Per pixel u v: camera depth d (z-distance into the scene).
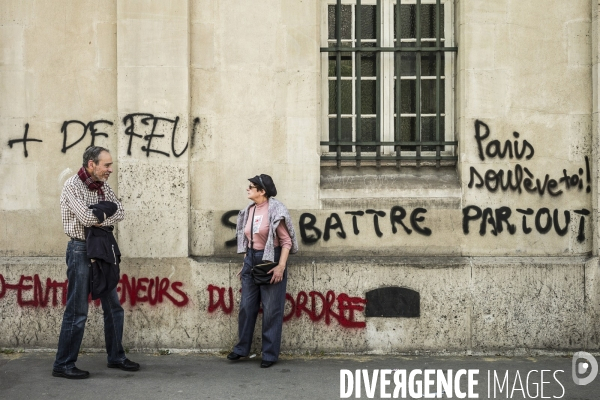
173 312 5.94
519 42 6.00
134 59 5.92
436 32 6.21
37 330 5.94
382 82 6.29
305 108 6.02
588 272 5.86
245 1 6.01
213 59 6.02
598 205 5.88
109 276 5.06
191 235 6.04
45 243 6.05
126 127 5.94
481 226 6.01
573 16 5.98
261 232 5.50
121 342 5.44
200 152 6.03
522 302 5.89
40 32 6.02
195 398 4.79
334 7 6.29
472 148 6.01
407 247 6.04
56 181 6.05
